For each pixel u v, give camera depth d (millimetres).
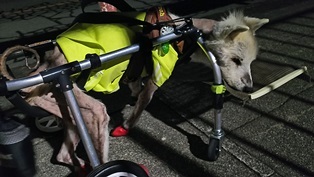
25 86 1556
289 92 3348
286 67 3568
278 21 5082
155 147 2637
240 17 2539
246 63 2602
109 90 2150
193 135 2770
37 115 1885
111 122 2936
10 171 1678
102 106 2053
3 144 1586
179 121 2949
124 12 2410
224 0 6180
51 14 5648
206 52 2191
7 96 1604
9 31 4863
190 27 2139
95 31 2061
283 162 2457
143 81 2715
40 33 4797
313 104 3156
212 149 2396
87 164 2305
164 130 2834
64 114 2021
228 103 3189
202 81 3512
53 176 2377
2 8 5891
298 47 4207
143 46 1949
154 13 2324
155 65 2256
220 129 2402
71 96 1645
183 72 3643
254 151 2572
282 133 2768
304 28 4812
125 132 2738
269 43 4324
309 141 2668
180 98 3279
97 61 1742
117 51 1846
